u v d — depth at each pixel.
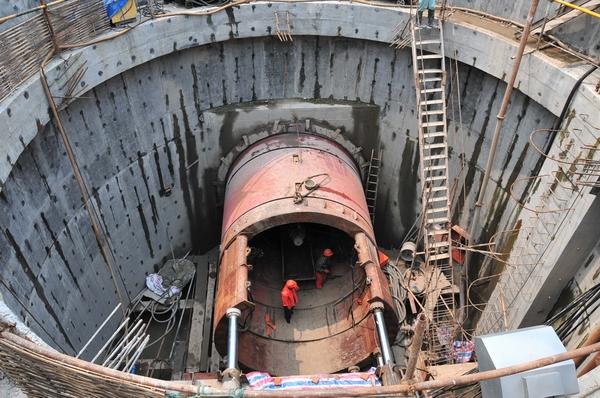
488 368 5.67
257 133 15.38
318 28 14.15
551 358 5.00
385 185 16.61
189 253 17.30
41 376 5.80
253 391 5.12
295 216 11.82
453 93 13.85
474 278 14.69
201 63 14.36
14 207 10.34
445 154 13.11
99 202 13.20
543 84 11.02
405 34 13.59
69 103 11.45
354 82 15.14
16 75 10.12
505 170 12.84
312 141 14.98
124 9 12.34
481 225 14.04
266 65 14.97
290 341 12.79
